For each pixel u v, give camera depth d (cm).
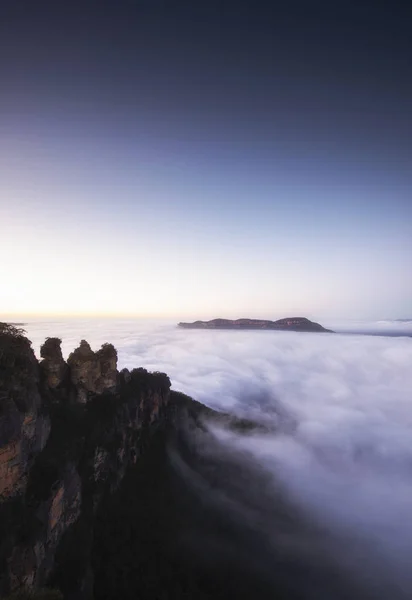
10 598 2920
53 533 3816
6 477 3447
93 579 4259
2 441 3422
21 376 4309
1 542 3066
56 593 3278
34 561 3250
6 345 4366
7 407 3681
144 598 4469
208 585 5222
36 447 4216
